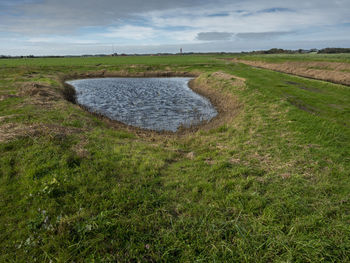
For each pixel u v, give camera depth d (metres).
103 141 8.57
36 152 6.77
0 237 3.92
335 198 5.43
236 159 7.66
